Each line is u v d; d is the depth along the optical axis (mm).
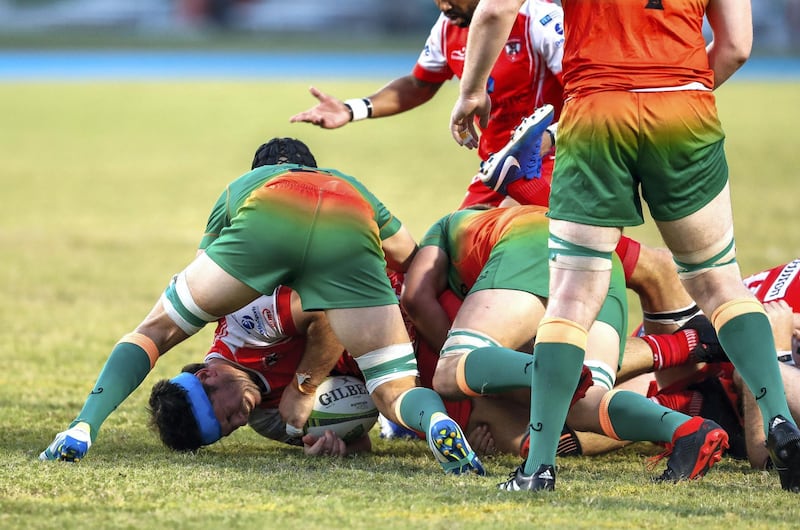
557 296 12109
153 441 15172
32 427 15852
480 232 15539
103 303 27500
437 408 13195
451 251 15883
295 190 13859
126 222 42781
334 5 164625
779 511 11281
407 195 47344
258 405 15359
